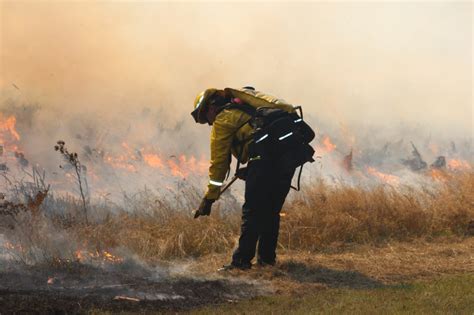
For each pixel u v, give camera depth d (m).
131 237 13.48
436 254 13.88
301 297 10.48
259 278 11.66
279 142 11.49
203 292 10.57
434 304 9.87
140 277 11.38
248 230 12.09
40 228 12.98
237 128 11.66
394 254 13.87
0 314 8.70
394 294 10.47
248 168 11.93
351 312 9.45
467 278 11.56
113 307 9.44
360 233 15.07
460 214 16.45
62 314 9.07
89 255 12.48
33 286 10.34
